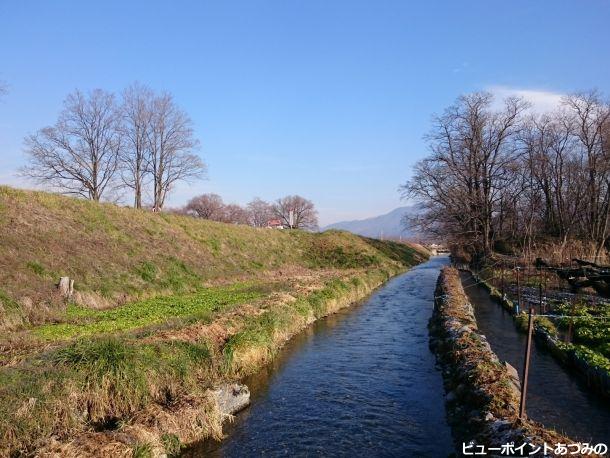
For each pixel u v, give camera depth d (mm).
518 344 17938
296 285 29281
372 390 13453
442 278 37375
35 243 24328
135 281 26875
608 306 22969
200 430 10281
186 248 37156
